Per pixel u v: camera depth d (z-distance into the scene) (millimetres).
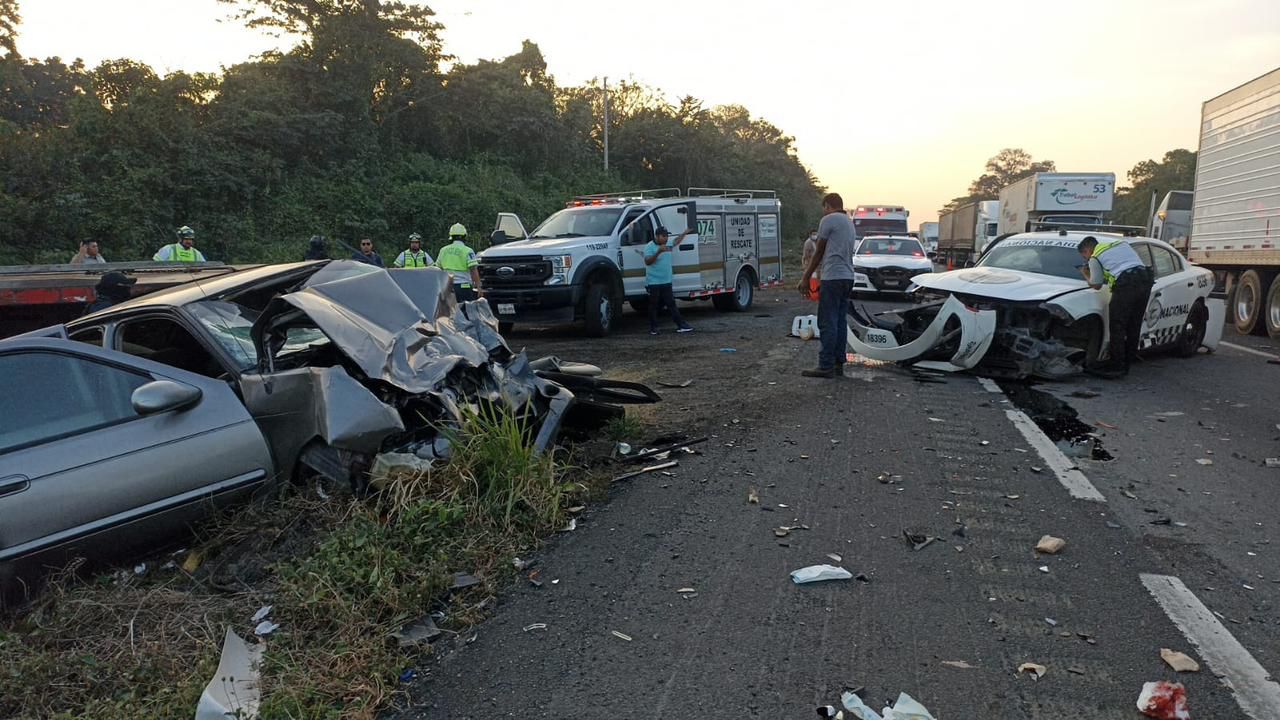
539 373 6305
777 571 4039
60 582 3828
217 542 4180
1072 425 6996
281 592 3736
